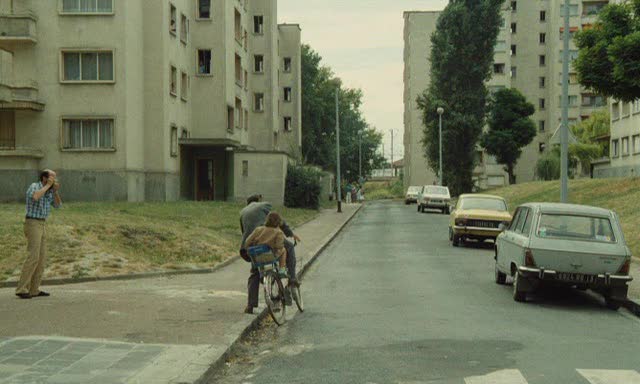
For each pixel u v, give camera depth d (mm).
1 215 18688
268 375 6918
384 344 8367
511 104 69562
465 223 23250
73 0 34781
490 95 71125
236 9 48438
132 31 35688
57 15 34719
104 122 34812
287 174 44344
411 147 92188
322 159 81750
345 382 6574
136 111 36156
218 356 7203
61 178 34594
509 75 87438
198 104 43562
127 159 34844
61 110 34688
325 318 10289
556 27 88438
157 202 34438
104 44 34688
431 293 13000
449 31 62969
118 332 8422
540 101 90938
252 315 9727
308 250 20578
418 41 91875
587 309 11484
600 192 34812
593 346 8312
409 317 10336
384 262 18703
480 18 62125
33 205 11180
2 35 33750
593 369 7082
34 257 11211
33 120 34688
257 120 60125
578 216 12180
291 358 7688
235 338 8141
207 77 43531
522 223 12859
